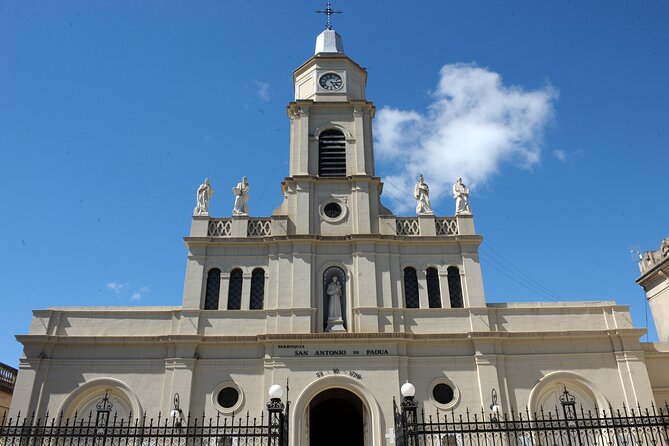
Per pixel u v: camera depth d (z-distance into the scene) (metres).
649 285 32.47
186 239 30.05
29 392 26.39
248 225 31.05
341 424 30.50
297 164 32.66
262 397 26.61
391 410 26.22
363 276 29.33
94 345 27.67
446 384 27.27
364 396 26.53
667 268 30.50
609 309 29.11
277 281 29.28
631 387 27.17
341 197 31.81
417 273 30.03
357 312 28.55
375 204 31.77
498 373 27.38
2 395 32.25
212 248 30.28
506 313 29.02
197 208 31.23
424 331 28.42
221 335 27.94
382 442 25.58
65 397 26.55
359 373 26.94
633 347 28.05
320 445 30.02
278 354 27.22
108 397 27.03
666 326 30.88
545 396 27.45
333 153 33.34
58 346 27.59
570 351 28.14
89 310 28.50
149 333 28.16
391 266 29.92
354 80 36.41
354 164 32.78
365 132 34.09
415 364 27.53
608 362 27.89
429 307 29.30
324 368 26.98
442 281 29.83
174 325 28.36
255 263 30.06
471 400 26.83
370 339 27.48
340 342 27.55
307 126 33.59
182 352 27.39
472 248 30.47
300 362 27.06
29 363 26.97
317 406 30.83
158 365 27.39
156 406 26.52
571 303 29.31
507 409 26.59
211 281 29.80
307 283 29.06
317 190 32.00
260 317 28.58
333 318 28.66
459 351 27.94
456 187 32.19
